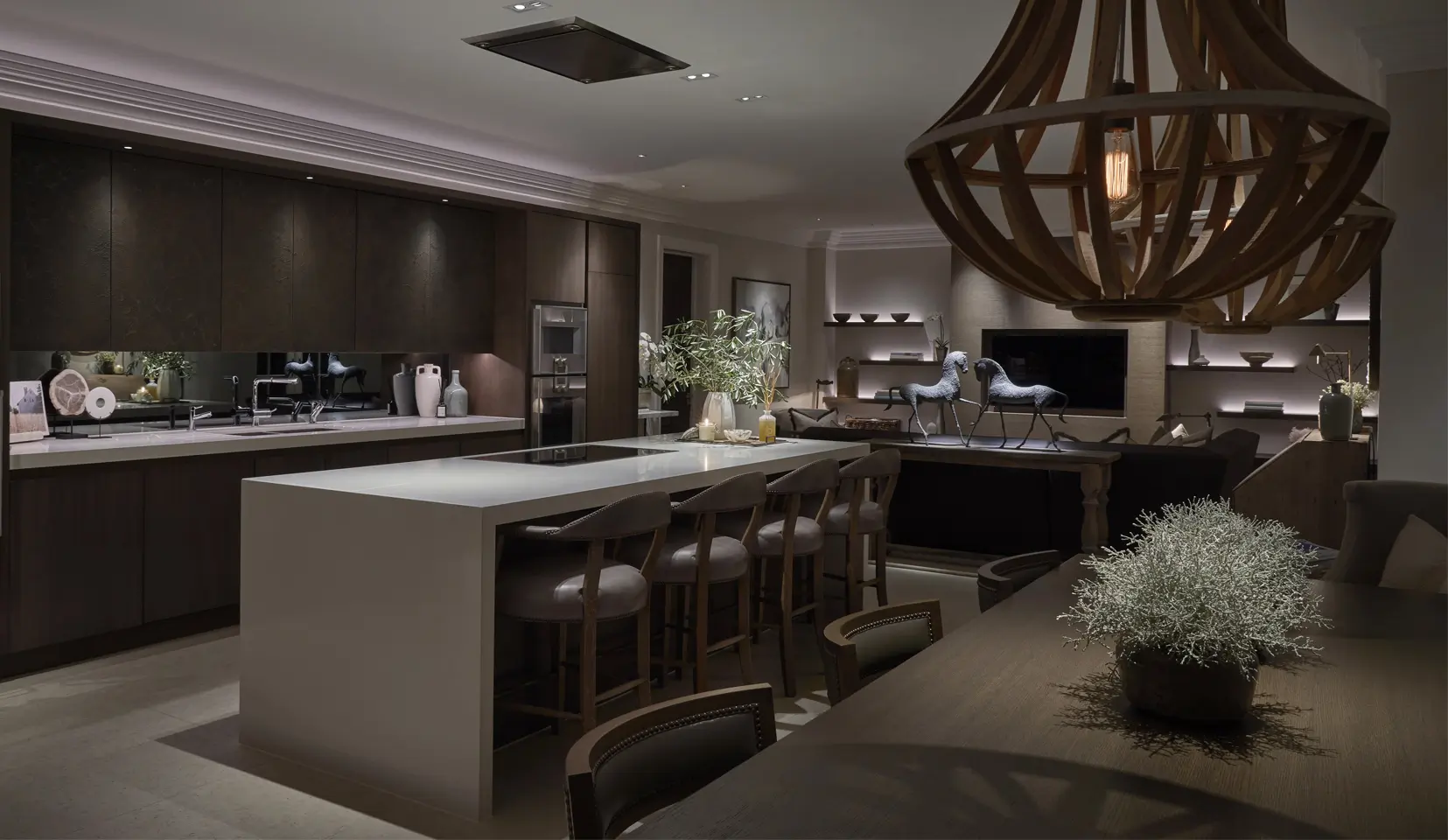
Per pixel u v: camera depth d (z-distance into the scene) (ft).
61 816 9.67
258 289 17.98
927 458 20.95
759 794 4.70
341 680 10.63
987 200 27.14
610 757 5.08
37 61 14.28
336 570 10.64
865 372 37.32
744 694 5.77
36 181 14.82
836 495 16.14
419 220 21.16
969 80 15.84
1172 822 4.41
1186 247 3.85
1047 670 6.61
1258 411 30.83
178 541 15.90
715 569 12.32
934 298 35.99
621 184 25.41
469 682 9.66
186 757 11.20
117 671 14.30
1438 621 8.13
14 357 15.75
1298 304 4.44
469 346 22.47
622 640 13.11
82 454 14.55
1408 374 13.98
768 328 34.24
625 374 25.84
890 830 4.32
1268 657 7.06
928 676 6.49
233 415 19.20
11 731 11.94
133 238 16.06
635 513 10.33
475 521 9.60
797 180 24.89
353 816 9.75
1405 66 13.42
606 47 12.68
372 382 22.07
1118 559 6.20
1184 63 3.45
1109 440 23.52
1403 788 4.80
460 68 15.38
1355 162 3.29
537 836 9.32
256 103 17.25
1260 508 18.99
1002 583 8.86
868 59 14.74
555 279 23.50
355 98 17.13
